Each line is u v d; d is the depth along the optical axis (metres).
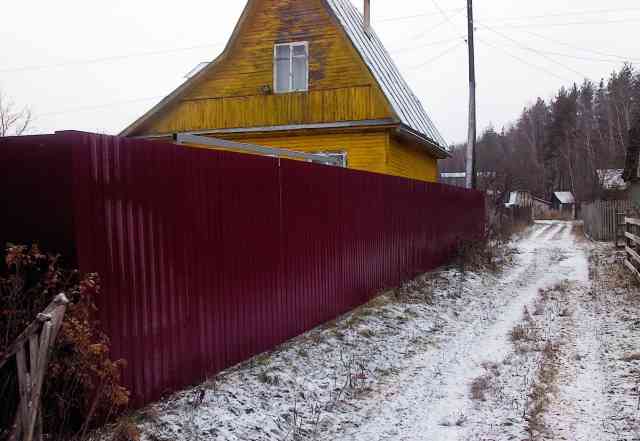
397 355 6.95
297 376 5.70
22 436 2.95
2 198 4.07
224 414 4.54
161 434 4.06
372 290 9.52
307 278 7.28
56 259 3.80
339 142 15.36
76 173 3.90
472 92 21.08
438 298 10.49
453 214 15.41
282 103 15.70
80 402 3.83
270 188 6.45
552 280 13.52
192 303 5.11
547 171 74.56
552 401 5.35
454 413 5.14
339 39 15.27
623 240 21.66
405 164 17.27
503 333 8.26
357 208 8.91
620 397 5.30
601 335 7.73
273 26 15.91
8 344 3.65
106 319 4.14
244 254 5.93
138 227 4.48
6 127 26.56
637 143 29.52
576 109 75.00
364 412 5.17
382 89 14.65
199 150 5.23
